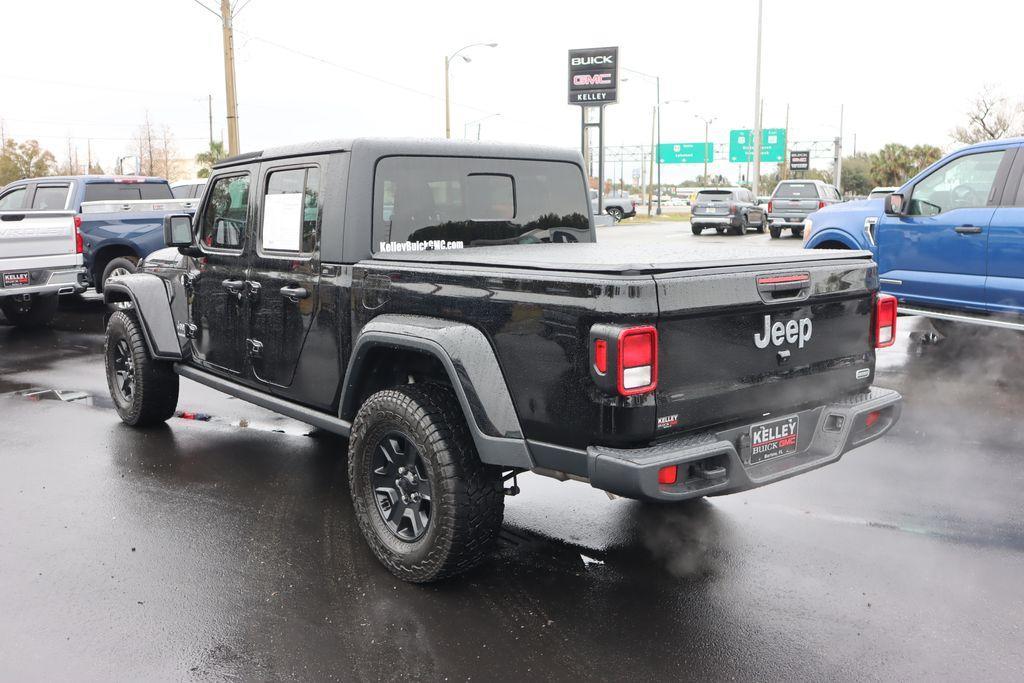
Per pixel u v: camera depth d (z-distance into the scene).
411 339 3.38
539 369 3.04
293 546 3.98
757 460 3.26
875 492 4.68
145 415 5.86
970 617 3.29
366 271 3.74
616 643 3.12
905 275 7.68
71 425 6.12
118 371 6.08
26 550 3.95
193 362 5.30
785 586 3.57
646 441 2.92
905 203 7.70
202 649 3.09
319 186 4.01
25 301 10.73
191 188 17.75
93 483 4.86
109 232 11.31
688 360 2.97
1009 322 6.97
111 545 4.00
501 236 4.45
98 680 2.90
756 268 3.17
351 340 3.88
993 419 6.07
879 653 3.04
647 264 2.87
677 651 3.07
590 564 3.79
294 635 3.18
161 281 5.45
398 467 3.62
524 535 4.12
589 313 2.85
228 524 4.25
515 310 3.10
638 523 4.26
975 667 2.95
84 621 3.29
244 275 4.58
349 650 3.08
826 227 8.77
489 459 3.18
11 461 5.27
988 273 7.04
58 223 9.90
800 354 3.39
